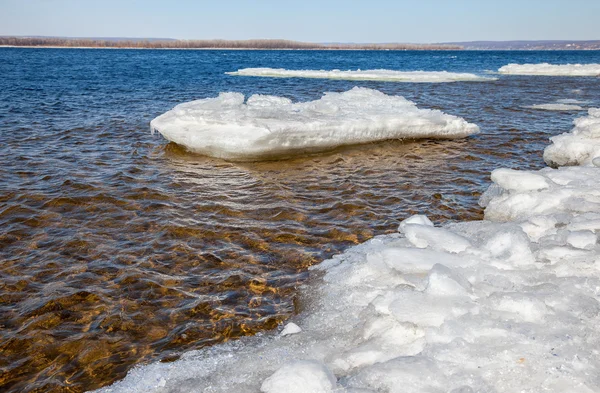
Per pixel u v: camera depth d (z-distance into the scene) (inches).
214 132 392.8
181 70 1651.1
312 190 325.4
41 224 264.8
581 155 344.2
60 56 3014.3
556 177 273.1
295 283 203.0
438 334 133.5
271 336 163.6
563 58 3587.6
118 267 217.6
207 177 351.3
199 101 470.0
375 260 192.2
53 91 878.4
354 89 535.2
